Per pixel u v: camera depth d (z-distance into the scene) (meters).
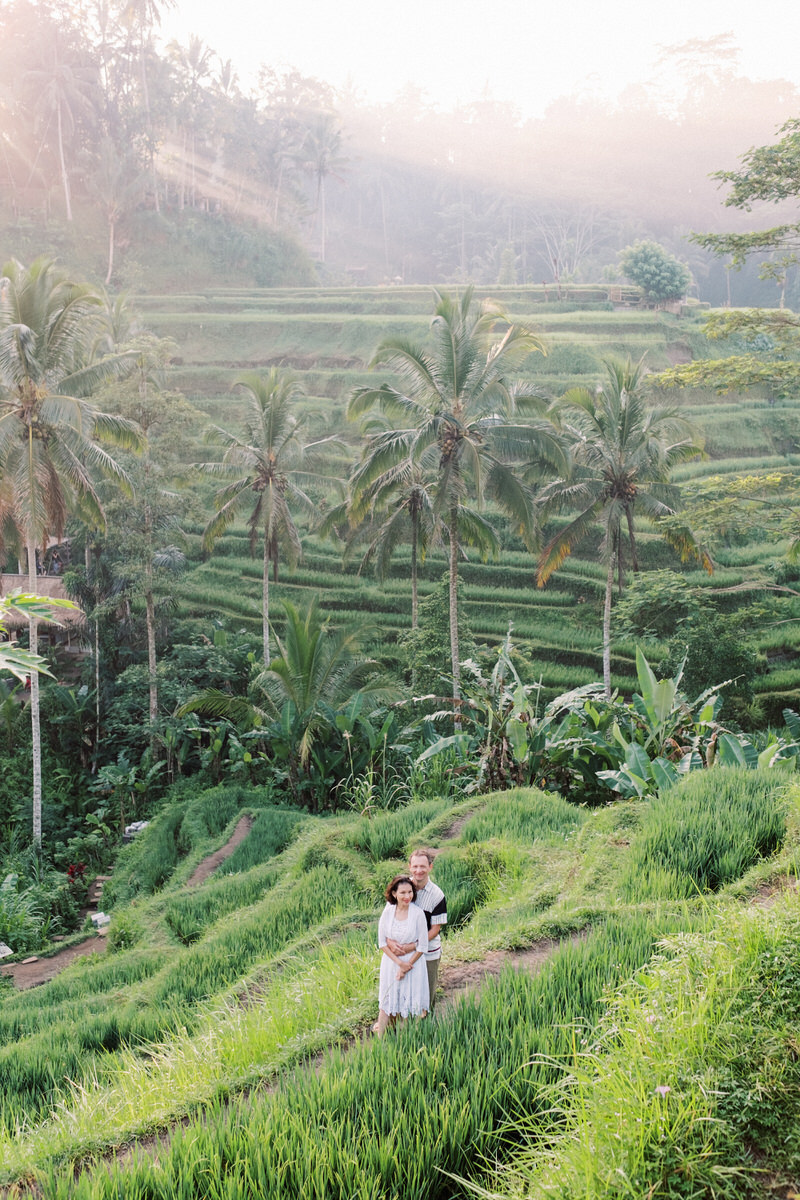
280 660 23.80
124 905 19.53
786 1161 3.76
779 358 30.52
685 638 26.88
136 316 43.72
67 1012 11.60
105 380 27.28
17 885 21.73
